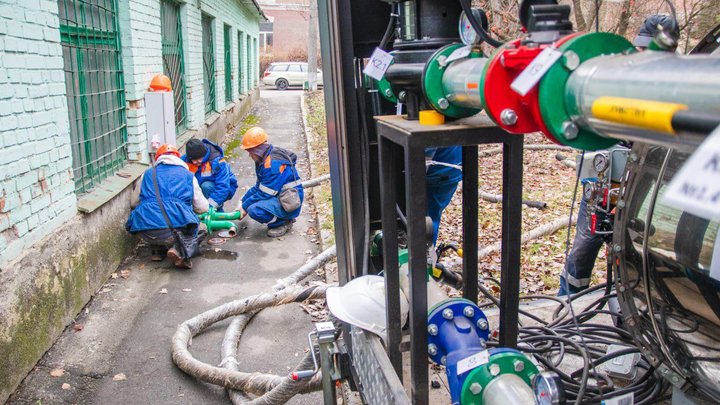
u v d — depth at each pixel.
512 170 1.60
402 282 1.95
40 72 3.88
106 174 5.71
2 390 3.24
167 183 5.46
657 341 1.84
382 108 2.44
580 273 3.53
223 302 4.75
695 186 0.67
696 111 0.74
